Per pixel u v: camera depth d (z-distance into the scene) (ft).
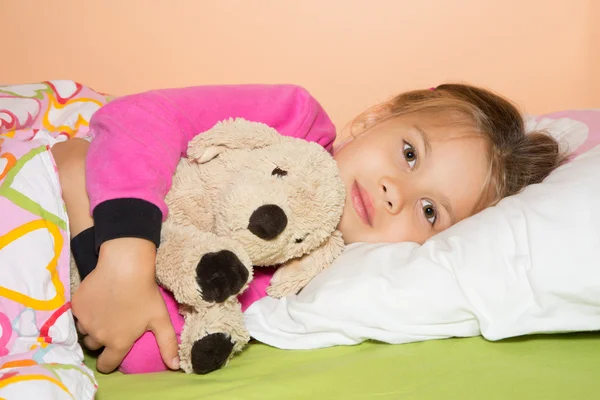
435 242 3.07
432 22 5.66
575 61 5.71
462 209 3.58
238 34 5.61
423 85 5.72
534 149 3.80
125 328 2.70
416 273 2.92
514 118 3.96
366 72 5.69
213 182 2.87
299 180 2.74
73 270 2.92
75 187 2.97
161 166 2.91
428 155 3.54
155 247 2.72
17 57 5.57
